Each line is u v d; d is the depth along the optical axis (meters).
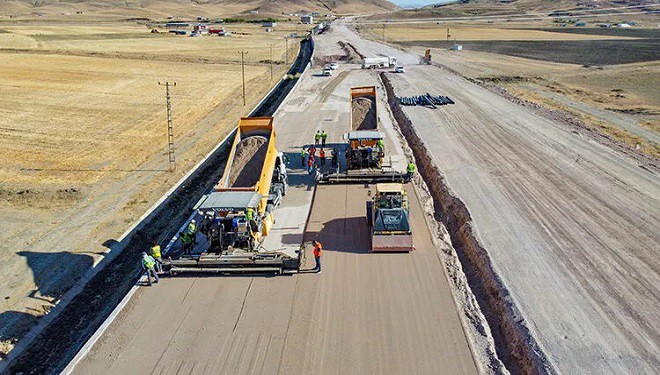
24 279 18.91
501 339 14.95
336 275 17.28
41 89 52.03
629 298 15.87
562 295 16.05
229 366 13.06
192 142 35.91
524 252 18.67
